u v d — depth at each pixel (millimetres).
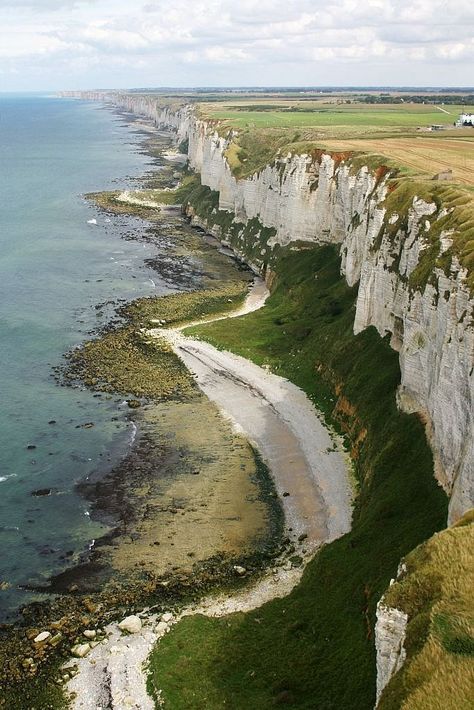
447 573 26000
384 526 43906
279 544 48844
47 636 40969
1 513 52688
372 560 41250
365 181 82562
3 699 36781
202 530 50719
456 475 39875
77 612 43125
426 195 61219
